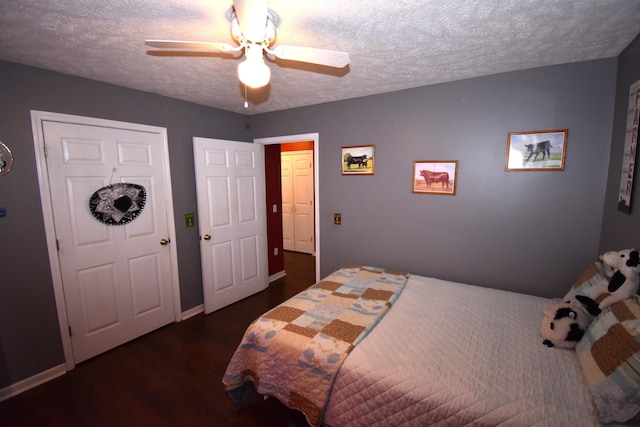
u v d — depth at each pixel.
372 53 1.89
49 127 2.14
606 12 1.41
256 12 1.09
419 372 1.43
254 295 3.75
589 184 2.12
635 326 1.19
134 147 2.63
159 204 2.85
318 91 2.74
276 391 1.69
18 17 1.41
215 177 3.21
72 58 1.92
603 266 1.70
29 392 2.07
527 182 2.31
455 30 1.59
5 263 2.01
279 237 4.37
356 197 3.09
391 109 2.79
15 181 2.02
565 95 2.12
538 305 2.11
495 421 1.19
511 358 1.51
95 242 2.43
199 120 3.15
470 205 2.54
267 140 3.62
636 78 1.67
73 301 2.32
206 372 2.28
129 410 1.91
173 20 1.46
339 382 1.52
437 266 2.75
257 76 1.42
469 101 2.44
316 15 1.43
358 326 1.81
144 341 2.71
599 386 1.17
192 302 3.22
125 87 2.54
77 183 2.31
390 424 1.38
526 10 1.39
